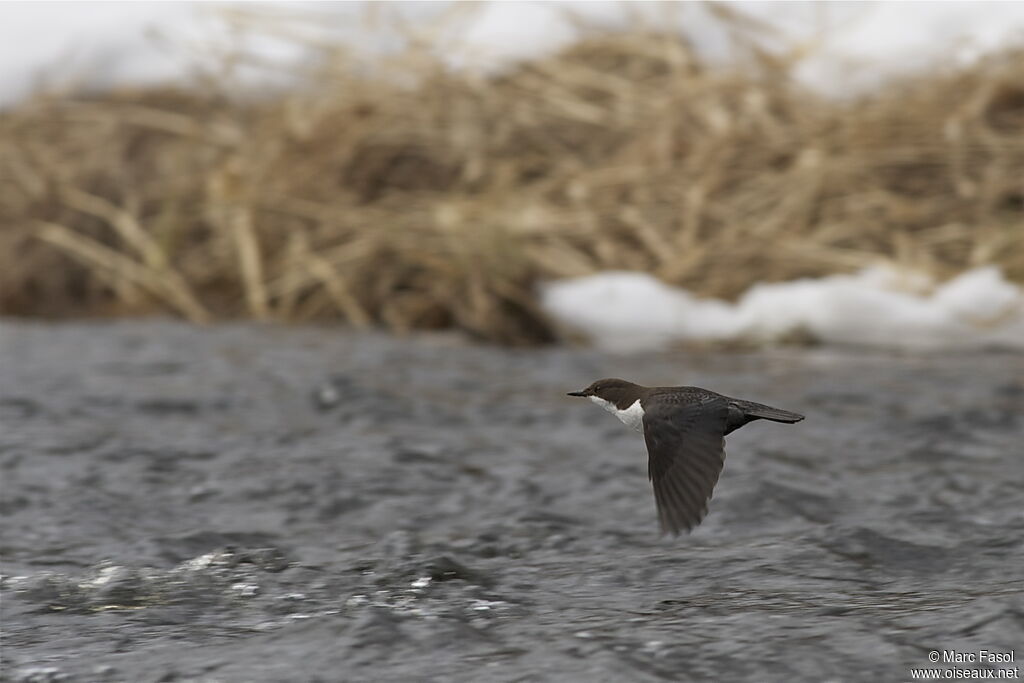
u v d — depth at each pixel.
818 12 16.86
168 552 7.64
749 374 11.56
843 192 14.55
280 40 18.83
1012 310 12.89
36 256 15.92
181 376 11.62
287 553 7.58
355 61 17.25
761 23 16.48
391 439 9.66
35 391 10.98
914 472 8.65
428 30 17.28
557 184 15.43
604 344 13.34
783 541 7.53
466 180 15.91
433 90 16.86
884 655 5.71
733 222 14.42
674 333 13.34
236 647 6.15
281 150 16.55
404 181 16.20
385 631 6.21
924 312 13.02
